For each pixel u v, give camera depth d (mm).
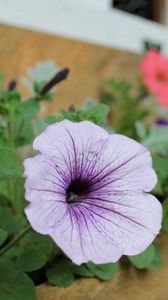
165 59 610
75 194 227
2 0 476
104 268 258
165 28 758
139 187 224
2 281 228
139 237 214
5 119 287
